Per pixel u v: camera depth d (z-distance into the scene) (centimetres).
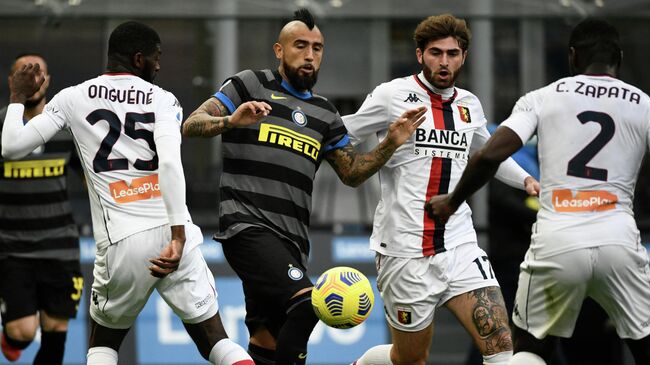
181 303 2186
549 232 2038
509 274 3319
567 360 3878
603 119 2038
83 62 3606
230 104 2355
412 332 2467
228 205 2347
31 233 3055
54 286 3084
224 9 3628
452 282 2409
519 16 3675
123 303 2200
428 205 2064
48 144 3033
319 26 3675
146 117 2170
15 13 3575
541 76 3691
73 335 3528
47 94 3588
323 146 2423
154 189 2172
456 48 2417
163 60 3625
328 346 3553
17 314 3056
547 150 2056
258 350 2523
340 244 3634
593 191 2031
